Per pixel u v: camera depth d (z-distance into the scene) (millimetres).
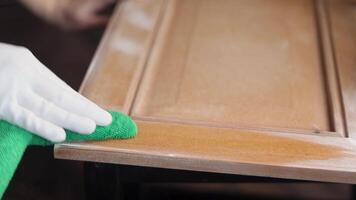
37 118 952
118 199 1083
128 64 1124
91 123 959
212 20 1258
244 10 1290
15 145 938
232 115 1040
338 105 1053
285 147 974
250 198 1696
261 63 1146
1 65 1006
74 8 1617
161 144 972
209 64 1144
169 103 1062
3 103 955
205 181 1083
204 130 1001
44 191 1559
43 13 1624
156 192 1582
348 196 1757
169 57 1156
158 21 1234
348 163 949
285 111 1051
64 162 1621
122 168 1059
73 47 1698
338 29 1216
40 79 1000
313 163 948
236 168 954
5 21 1672
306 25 1246
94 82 1083
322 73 1127
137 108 1047
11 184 1563
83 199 1530
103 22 1618
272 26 1243
